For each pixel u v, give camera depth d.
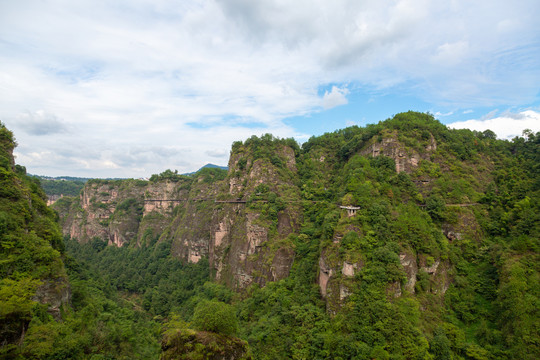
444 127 103.06
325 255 68.69
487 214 77.69
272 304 74.25
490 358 51.34
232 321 48.03
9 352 35.56
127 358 53.75
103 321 62.56
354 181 79.44
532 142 100.06
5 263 45.47
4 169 60.84
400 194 79.31
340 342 54.09
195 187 176.12
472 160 93.31
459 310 61.31
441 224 74.81
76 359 45.38
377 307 55.34
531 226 67.19
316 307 64.69
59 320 50.81
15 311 36.88
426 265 64.62
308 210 97.50
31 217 62.22
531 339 49.66
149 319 94.81
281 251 87.31
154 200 192.25
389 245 62.91
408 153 86.81
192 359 40.00
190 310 93.25
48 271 51.62
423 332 54.59
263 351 61.06
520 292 55.56
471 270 68.12
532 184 80.31
